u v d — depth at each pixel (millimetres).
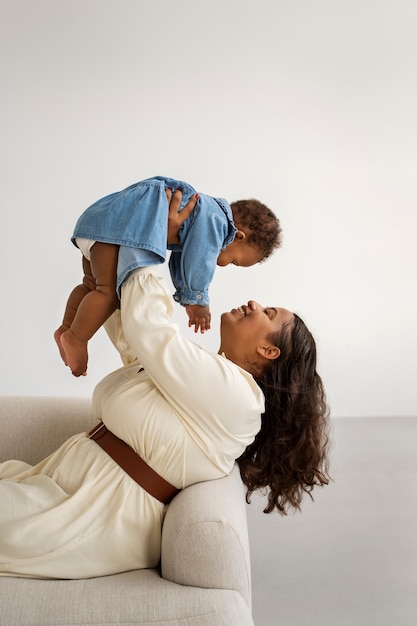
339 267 5238
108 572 1728
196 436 1796
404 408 5285
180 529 1649
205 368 1763
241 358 2016
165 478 1806
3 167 5023
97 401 1942
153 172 5148
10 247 5027
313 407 2051
